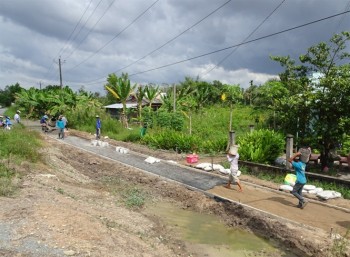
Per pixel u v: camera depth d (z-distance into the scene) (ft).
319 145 45.57
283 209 31.71
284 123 52.39
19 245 18.72
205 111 110.22
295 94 49.14
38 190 30.86
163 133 76.02
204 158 60.23
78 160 62.75
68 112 126.82
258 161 49.06
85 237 20.94
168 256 22.59
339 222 28.37
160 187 42.27
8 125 97.19
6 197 27.63
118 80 113.80
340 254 22.24
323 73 48.16
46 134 100.78
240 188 38.45
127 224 27.89
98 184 43.73
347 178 42.16
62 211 24.56
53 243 19.33
